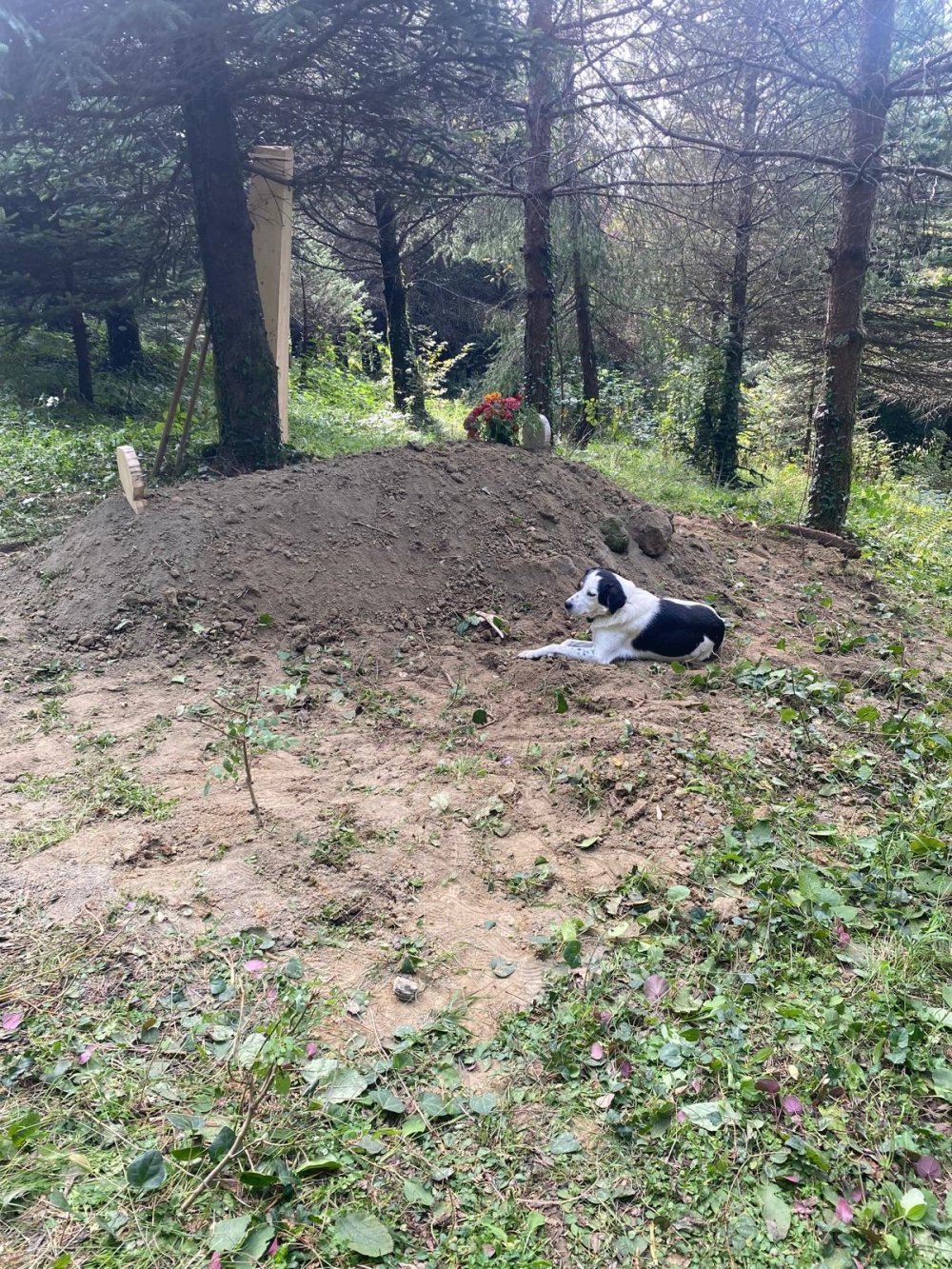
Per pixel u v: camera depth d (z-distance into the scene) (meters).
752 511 11.99
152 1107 2.43
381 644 5.97
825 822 3.92
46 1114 2.39
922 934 3.18
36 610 6.14
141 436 10.95
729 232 14.26
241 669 5.56
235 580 6.20
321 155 10.45
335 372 20.80
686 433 17.19
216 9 7.19
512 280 19.48
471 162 10.23
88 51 6.66
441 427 17.53
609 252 15.02
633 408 19.39
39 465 9.28
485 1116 2.44
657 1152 2.33
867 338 10.55
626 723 4.60
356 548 6.59
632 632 5.83
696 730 4.62
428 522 6.97
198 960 3.03
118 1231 2.07
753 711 5.04
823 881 3.46
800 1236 2.10
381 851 3.69
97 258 12.32
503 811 4.01
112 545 6.41
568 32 10.83
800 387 18.44
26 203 12.20
